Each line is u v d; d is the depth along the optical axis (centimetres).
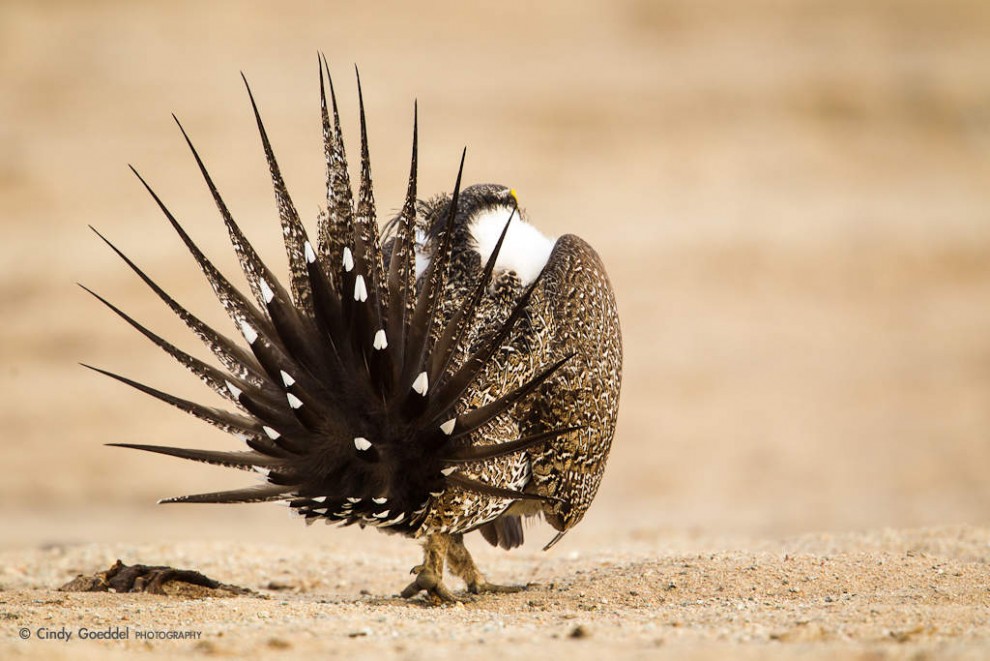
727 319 10631
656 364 9725
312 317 2683
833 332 10419
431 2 19225
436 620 2506
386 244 3164
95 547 4134
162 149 14362
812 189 13838
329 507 2680
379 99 15712
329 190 2670
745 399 9081
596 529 5356
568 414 2997
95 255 11800
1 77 16100
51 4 18362
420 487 2705
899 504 6681
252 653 2134
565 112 15512
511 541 3300
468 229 3052
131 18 18125
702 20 18938
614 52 17650
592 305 3103
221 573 3691
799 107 15962
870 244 12188
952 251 12044
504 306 2967
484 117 15325
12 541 5525
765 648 2072
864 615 2453
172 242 11981
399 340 2664
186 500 2603
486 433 2830
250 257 2688
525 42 18025
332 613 2605
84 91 15925
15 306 10850
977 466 7675
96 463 8150
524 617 2584
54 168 13825
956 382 9412
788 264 11725
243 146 14388
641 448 8169
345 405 2659
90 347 10138
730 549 3781
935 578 3008
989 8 19400
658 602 2892
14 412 8988
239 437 2689
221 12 18538
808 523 5916
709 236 12294
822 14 19225
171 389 9438
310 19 18538
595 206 13112
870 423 8619
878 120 15750
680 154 14625
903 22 18938
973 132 15550
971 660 1931
